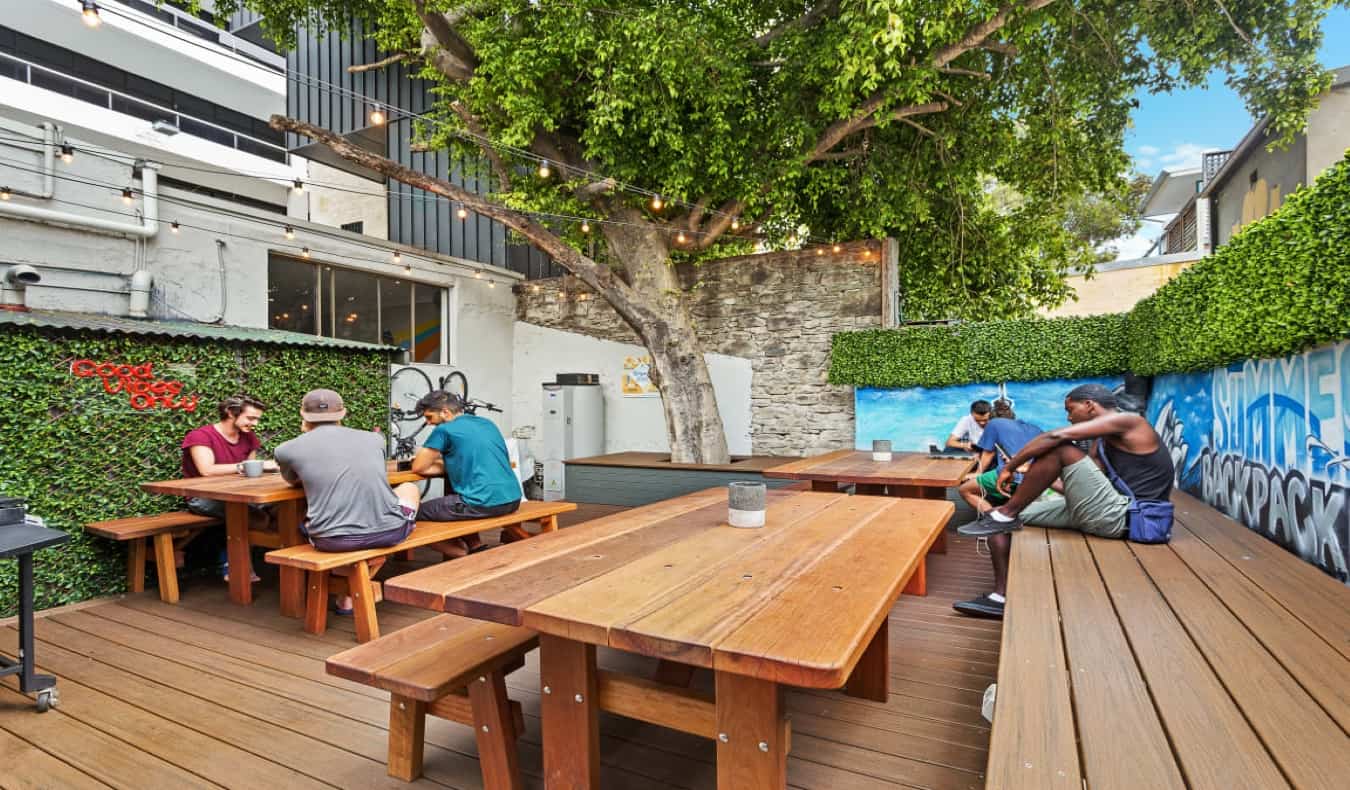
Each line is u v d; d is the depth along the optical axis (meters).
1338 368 2.88
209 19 15.71
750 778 1.47
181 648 3.18
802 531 2.21
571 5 6.11
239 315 7.40
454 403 4.01
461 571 1.71
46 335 3.99
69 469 4.07
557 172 7.56
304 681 2.76
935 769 1.97
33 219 5.84
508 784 1.85
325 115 11.98
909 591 3.89
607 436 9.77
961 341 7.14
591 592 1.51
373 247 8.76
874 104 6.46
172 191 6.83
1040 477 3.20
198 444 4.47
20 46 13.33
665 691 1.67
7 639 3.31
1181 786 1.09
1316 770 1.11
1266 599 2.14
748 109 6.81
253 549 4.99
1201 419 4.99
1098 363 6.52
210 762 2.11
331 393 3.54
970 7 5.69
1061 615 2.02
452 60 7.04
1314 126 7.64
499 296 10.47
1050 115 7.52
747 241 9.32
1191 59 6.55
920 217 7.70
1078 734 1.29
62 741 2.25
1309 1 6.02
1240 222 10.14
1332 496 2.92
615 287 7.52
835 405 8.16
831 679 1.07
